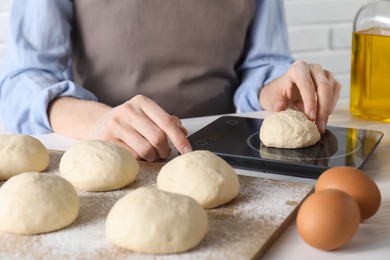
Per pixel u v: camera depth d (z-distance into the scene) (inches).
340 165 28.4
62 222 22.5
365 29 37.9
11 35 43.8
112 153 27.3
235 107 51.9
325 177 23.1
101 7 45.3
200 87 48.2
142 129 31.3
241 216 23.1
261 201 24.7
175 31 46.3
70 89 40.9
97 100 44.7
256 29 51.5
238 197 25.2
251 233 21.5
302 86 36.4
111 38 45.7
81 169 26.7
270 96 44.1
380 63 37.8
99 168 26.5
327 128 35.4
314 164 28.5
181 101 47.7
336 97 41.1
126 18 45.3
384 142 34.4
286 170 29.1
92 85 47.3
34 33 43.8
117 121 32.3
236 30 48.8
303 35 71.6
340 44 72.8
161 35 46.1
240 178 27.4
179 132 30.9
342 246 21.1
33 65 43.3
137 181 28.0
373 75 38.3
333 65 73.4
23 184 23.2
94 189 26.6
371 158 31.4
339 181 22.5
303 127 31.5
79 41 47.2
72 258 20.1
